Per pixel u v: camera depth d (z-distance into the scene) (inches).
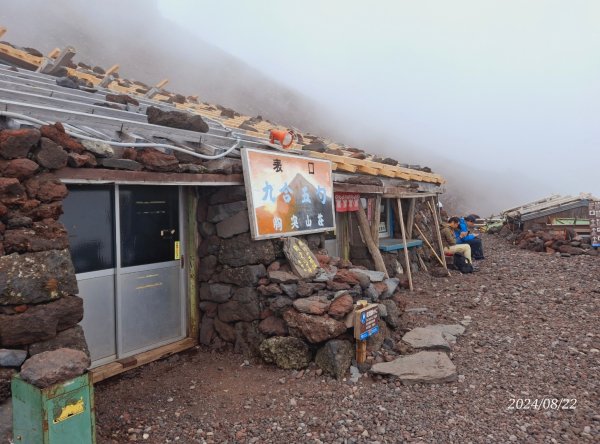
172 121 200.4
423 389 175.3
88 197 180.2
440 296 325.7
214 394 175.3
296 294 205.0
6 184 122.1
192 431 149.9
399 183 378.6
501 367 195.5
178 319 220.2
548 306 286.7
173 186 214.8
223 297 214.8
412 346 211.9
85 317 180.5
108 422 154.9
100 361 186.5
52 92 198.7
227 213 214.8
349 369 190.9
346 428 149.1
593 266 412.5
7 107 136.1
